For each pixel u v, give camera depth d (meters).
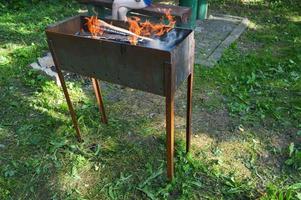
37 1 6.44
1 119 3.26
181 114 3.35
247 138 3.01
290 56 4.43
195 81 3.90
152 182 2.54
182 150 2.84
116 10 3.71
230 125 3.18
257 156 2.81
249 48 4.71
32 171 2.67
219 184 2.53
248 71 4.10
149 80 2.10
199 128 3.13
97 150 2.85
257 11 6.10
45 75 3.89
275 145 2.93
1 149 2.89
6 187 2.53
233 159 2.78
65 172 2.66
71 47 2.29
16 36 5.01
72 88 3.73
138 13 3.92
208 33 5.12
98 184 2.56
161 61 1.95
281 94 3.66
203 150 2.87
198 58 4.36
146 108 3.43
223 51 4.55
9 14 5.84
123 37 2.38
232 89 3.72
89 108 3.41
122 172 2.64
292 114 3.32
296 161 2.71
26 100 3.53
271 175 2.61
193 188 2.50
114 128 3.12
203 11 5.50
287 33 5.18
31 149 2.89
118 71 2.20
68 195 2.47
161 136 3.02
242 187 2.50
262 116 3.28
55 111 3.37
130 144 2.92
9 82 3.84
